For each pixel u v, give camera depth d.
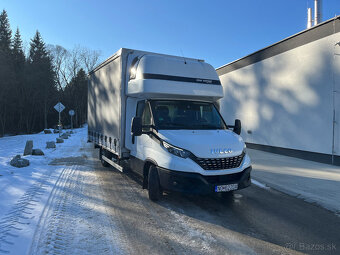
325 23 9.53
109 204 4.99
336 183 6.78
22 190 5.71
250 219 4.42
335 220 4.44
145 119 5.43
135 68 5.70
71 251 3.24
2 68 35.16
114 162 7.11
